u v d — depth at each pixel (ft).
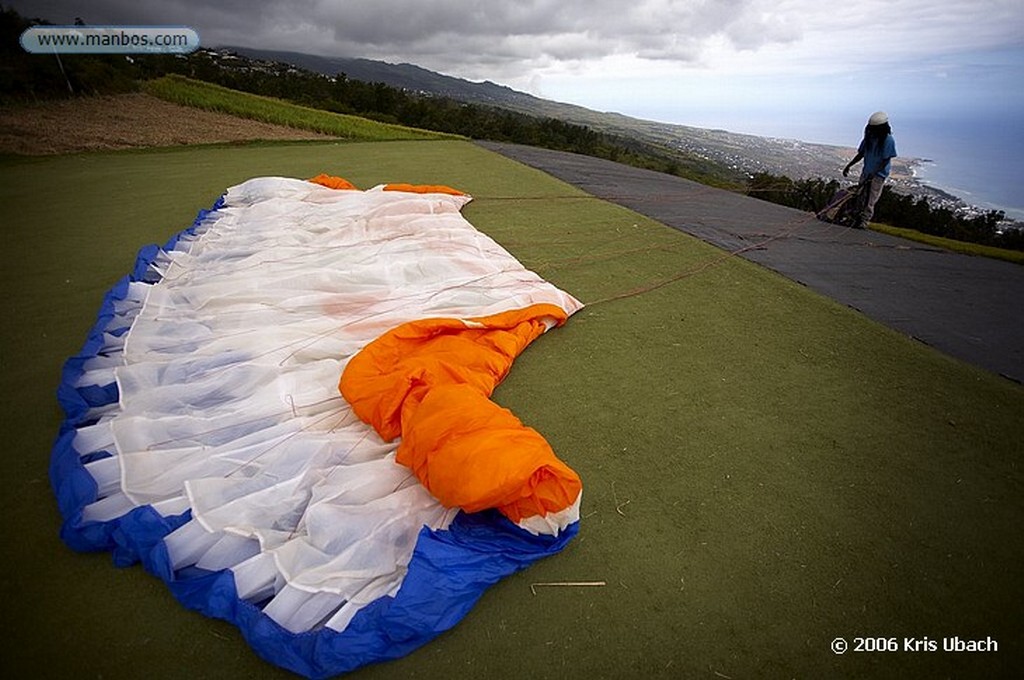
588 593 6.41
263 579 5.96
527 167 29.71
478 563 6.26
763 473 8.42
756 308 13.75
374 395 8.22
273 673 5.41
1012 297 15.46
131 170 27.58
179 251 14.62
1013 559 7.23
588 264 16.11
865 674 5.77
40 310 12.60
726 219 21.58
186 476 7.21
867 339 12.48
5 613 5.85
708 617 6.25
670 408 9.78
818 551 7.16
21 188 23.59
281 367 9.37
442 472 6.44
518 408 9.54
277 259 13.99
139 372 9.00
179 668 5.41
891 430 9.54
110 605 5.98
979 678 5.79
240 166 28.94
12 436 8.46
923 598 6.64
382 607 5.67
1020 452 9.18
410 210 17.89
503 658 5.66
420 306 11.57
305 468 7.44
